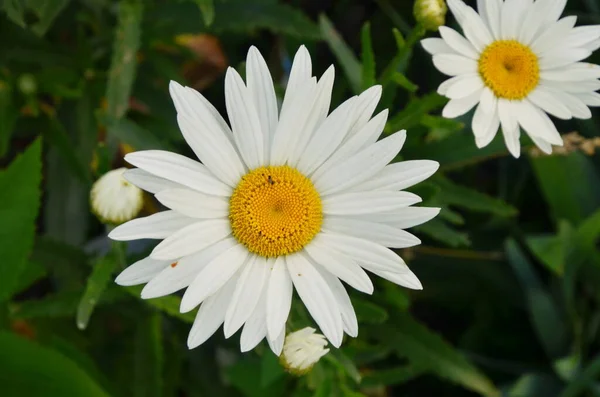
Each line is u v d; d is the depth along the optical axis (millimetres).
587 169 553
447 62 469
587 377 528
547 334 552
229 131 433
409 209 430
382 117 429
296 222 432
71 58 542
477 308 581
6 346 469
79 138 541
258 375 508
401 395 583
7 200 480
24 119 535
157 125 546
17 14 482
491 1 471
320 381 484
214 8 527
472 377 515
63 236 542
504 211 509
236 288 427
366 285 427
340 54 521
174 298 469
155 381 502
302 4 629
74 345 522
